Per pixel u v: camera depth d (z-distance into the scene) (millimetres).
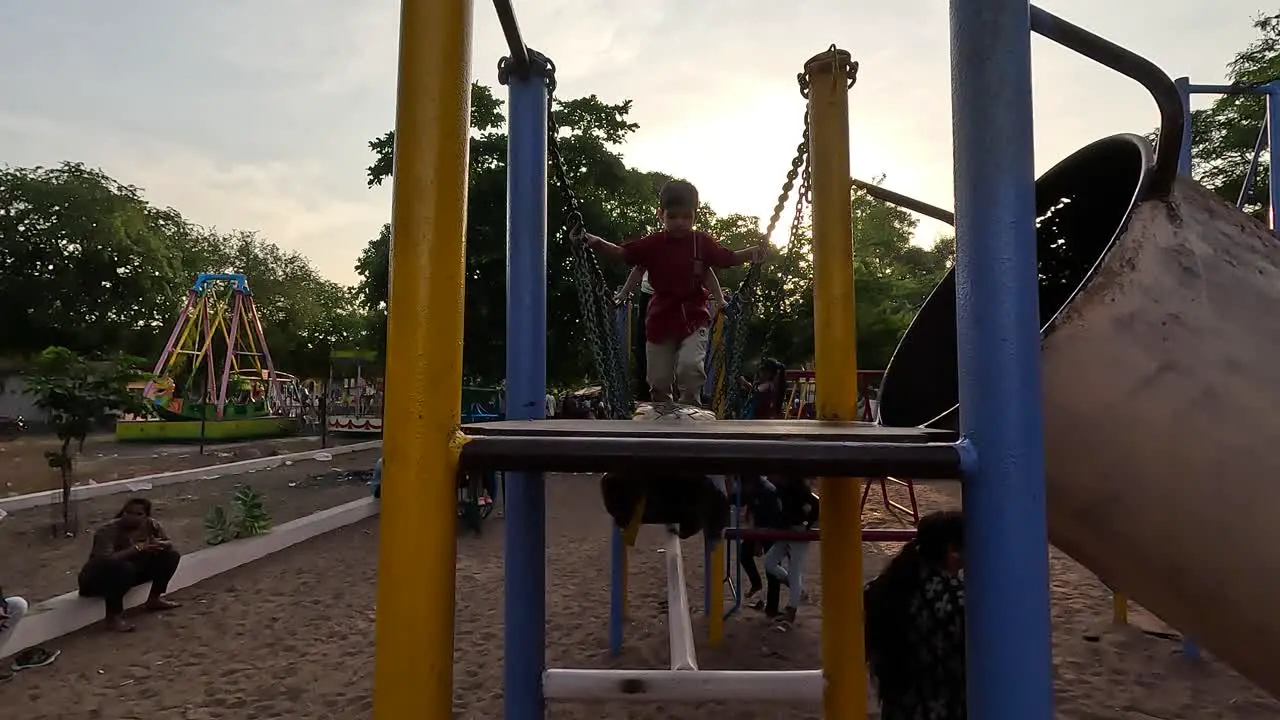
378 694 1059
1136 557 1381
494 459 1108
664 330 2889
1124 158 1728
